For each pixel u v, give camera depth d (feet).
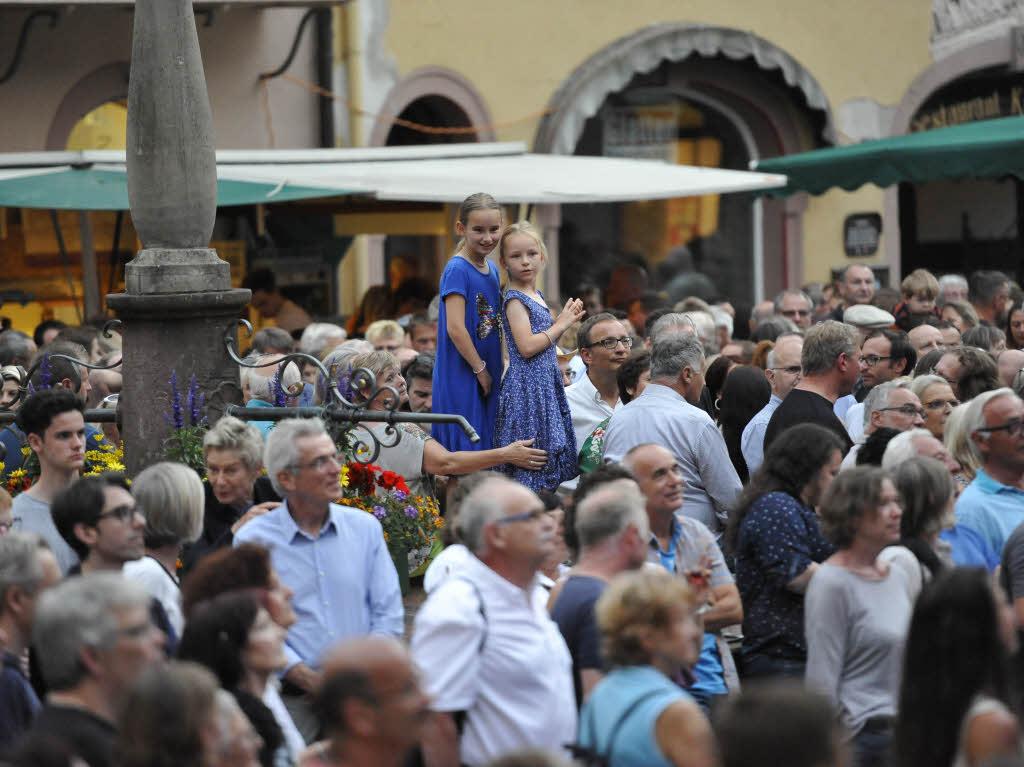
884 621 62.54
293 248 189.47
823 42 239.91
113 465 84.74
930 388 90.02
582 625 58.70
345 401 82.12
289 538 66.39
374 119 209.36
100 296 186.91
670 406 85.51
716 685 70.69
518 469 85.76
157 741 39.68
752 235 242.99
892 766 51.80
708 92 239.30
